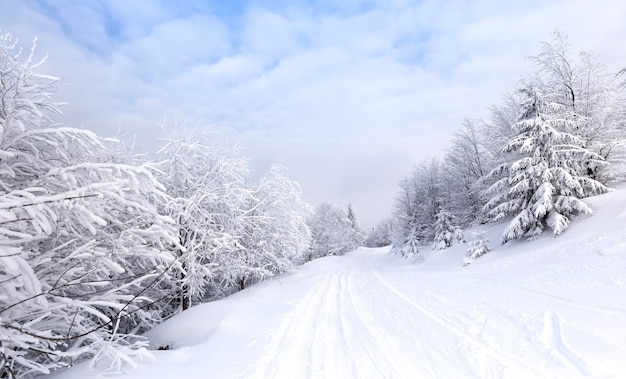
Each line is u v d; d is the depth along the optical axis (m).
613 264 8.56
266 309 9.67
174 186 11.79
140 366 4.66
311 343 6.04
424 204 34.66
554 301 7.15
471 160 28.66
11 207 3.53
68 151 5.41
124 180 4.27
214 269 12.42
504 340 5.33
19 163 4.72
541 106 15.60
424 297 10.09
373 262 34.41
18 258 3.37
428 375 4.27
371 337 6.21
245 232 14.70
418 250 32.19
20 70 4.76
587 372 3.88
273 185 17.30
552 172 14.47
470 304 8.22
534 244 14.38
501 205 16.86
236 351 5.69
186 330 7.49
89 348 4.09
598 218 12.75
